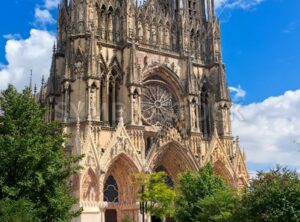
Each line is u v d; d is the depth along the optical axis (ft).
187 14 318.65
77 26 272.10
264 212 139.33
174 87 302.04
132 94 270.26
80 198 234.17
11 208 118.62
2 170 133.59
